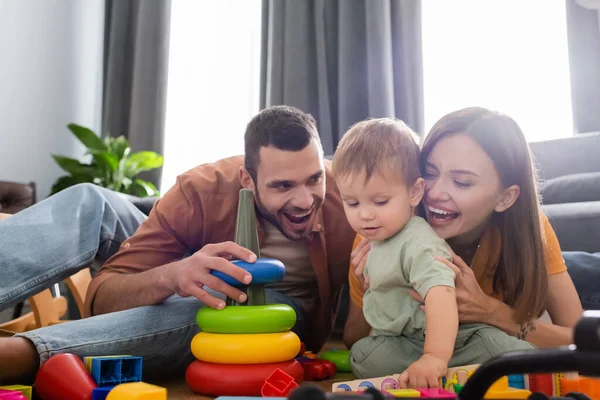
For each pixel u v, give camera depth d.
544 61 2.73
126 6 3.38
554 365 0.37
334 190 1.20
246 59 3.36
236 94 3.35
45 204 1.09
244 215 0.94
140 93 3.22
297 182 1.04
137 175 3.17
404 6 2.82
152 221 1.15
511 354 0.40
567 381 0.72
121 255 1.12
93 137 2.99
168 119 3.35
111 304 1.03
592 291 1.14
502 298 0.96
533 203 0.92
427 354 0.77
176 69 3.38
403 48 2.80
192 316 0.99
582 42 2.53
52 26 3.37
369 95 2.76
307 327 1.23
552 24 2.73
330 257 1.20
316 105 2.94
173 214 1.14
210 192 1.16
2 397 0.63
